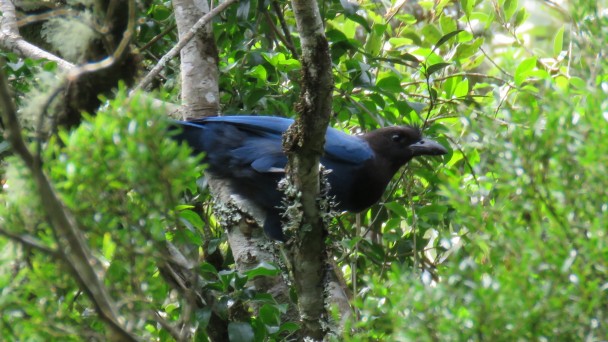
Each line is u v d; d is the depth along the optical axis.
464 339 5.87
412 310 6.17
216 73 13.70
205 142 13.39
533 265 6.00
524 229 6.39
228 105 14.80
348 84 14.14
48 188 6.25
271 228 13.05
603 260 5.85
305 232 10.19
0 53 12.41
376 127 15.57
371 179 14.07
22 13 13.48
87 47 9.60
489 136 6.84
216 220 14.74
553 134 6.41
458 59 16.34
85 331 6.95
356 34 19.64
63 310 7.07
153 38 14.32
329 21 16.45
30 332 6.84
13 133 6.05
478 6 20.61
